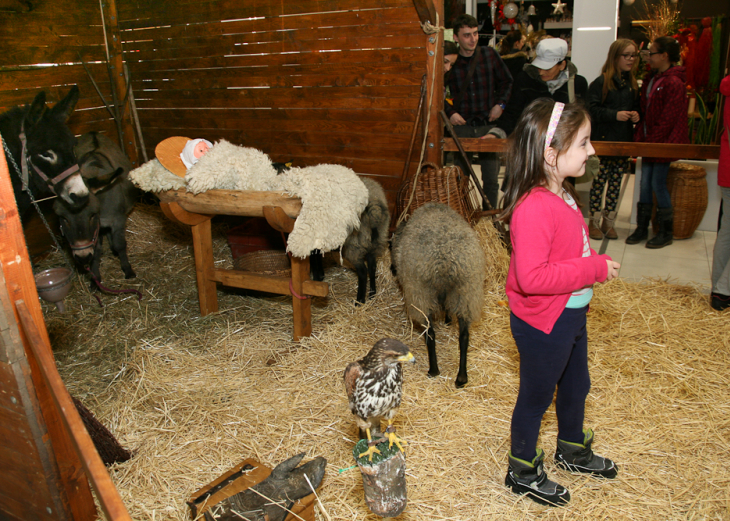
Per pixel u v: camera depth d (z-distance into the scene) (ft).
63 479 5.77
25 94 16.26
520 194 5.82
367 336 11.28
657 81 15.29
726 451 7.65
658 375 9.59
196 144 11.03
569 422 6.96
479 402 8.91
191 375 9.98
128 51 18.97
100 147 14.43
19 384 5.17
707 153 12.90
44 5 16.48
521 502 6.80
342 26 14.87
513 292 6.05
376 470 4.56
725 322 11.40
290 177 9.95
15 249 5.17
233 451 7.89
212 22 16.99
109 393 9.57
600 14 21.61
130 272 14.39
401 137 15.08
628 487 7.02
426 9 12.85
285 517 5.37
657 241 16.35
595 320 11.55
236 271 11.98
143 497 7.06
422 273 8.82
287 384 9.61
